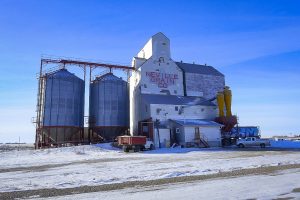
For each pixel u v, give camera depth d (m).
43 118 54.66
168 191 12.35
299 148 46.84
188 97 66.12
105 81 60.88
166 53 66.62
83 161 30.05
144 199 10.84
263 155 32.75
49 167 24.56
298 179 14.95
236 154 35.22
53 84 56.16
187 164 24.27
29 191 13.23
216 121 63.03
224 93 65.38
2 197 11.91
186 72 68.19
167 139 54.75
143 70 63.03
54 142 54.62
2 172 21.36
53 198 11.50
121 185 14.28
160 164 24.78
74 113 57.41
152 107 57.38
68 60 60.19
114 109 60.12
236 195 11.16
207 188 12.81
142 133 57.59
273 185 13.25
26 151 45.44
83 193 12.44
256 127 69.69
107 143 52.69
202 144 53.72
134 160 29.50
